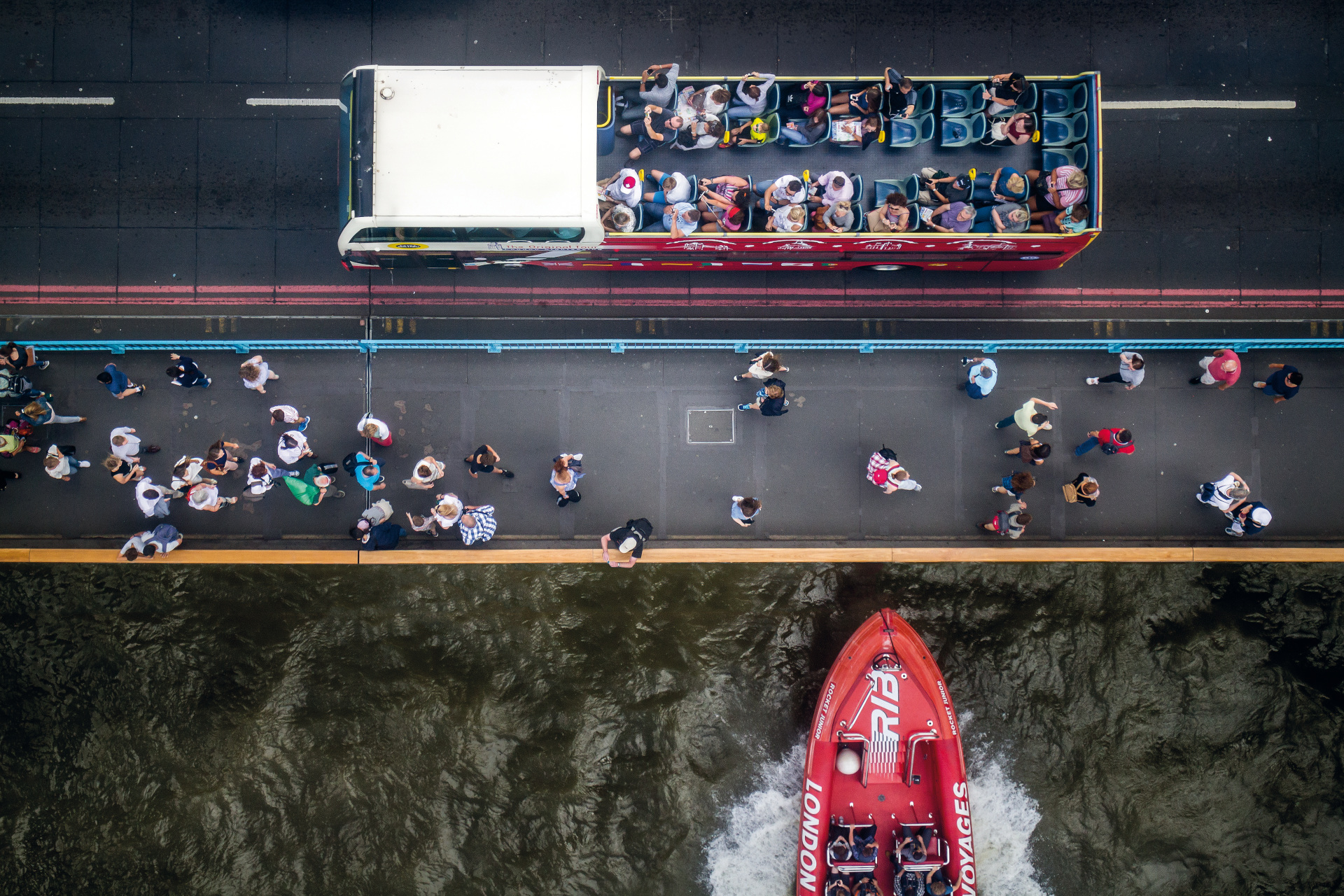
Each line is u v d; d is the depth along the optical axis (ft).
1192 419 45.73
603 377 46.01
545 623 46.60
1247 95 46.42
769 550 45.78
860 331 46.06
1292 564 45.96
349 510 45.80
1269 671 46.01
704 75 46.75
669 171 41.63
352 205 37.52
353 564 46.06
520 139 37.42
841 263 44.06
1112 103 46.57
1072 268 46.16
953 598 46.39
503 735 46.29
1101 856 45.83
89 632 46.19
